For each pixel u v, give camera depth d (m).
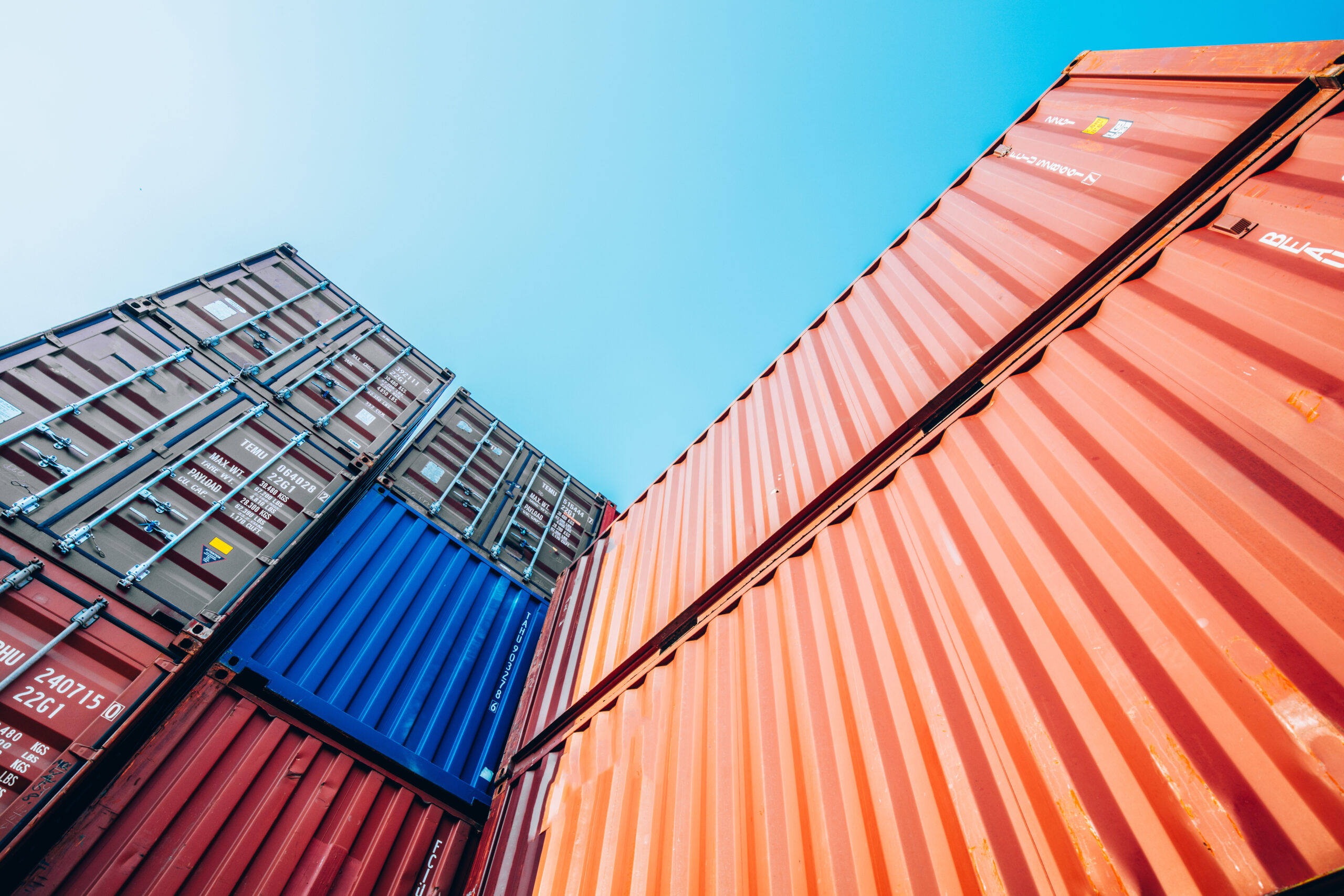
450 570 7.63
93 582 4.50
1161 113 4.00
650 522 6.99
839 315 6.31
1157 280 3.25
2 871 3.45
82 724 3.98
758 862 2.94
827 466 4.88
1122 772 2.05
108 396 5.44
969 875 2.21
